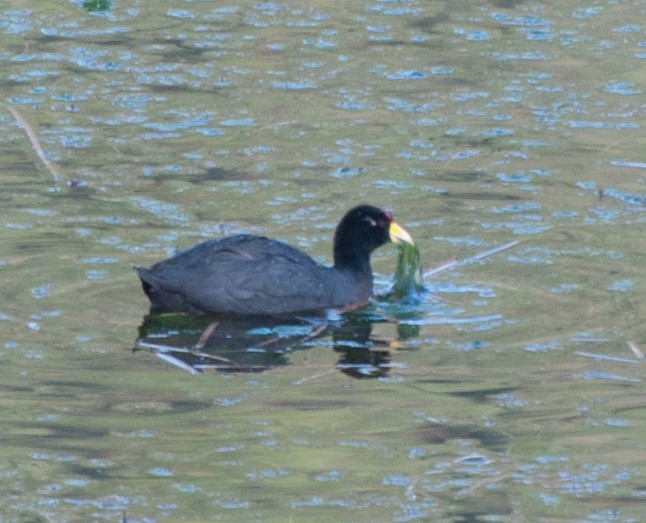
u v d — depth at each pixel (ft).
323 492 31.19
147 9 75.41
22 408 35.22
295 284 43.19
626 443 33.73
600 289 43.75
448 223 49.52
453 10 75.72
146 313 41.91
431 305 43.01
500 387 36.94
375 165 55.36
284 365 38.78
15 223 48.44
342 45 70.13
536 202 51.67
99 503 30.48
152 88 63.93
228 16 74.49
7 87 63.31
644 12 75.20
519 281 44.62
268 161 55.62
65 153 55.88
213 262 42.93
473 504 30.76
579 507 30.63
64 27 71.92
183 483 31.50
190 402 35.88
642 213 50.60
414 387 37.06
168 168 54.65
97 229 48.19
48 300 42.27
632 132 59.21
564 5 76.38
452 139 58.23
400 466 32.50
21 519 29.73
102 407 35.42
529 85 64.75
